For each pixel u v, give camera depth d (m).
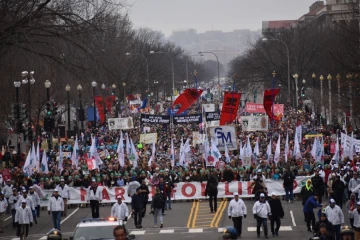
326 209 70.56
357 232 70.81
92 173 111.25
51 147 148.25
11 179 104.12
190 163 121.94
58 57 98.50
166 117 159.25
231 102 132.25
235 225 79.00
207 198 111.06
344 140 117.50
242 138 158.88
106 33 101.00
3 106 141.62
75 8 99.25
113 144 164.38
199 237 78.88
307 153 127.44
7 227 92.31
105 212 100.81
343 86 164.88
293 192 108.75
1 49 96.31
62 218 97.56
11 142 155.62
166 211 101.31
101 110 189.50
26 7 96.06
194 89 159.12
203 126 170.25
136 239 78.38
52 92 176.88
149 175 111.69
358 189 88.06
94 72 99.38
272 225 79.81
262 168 112.06
